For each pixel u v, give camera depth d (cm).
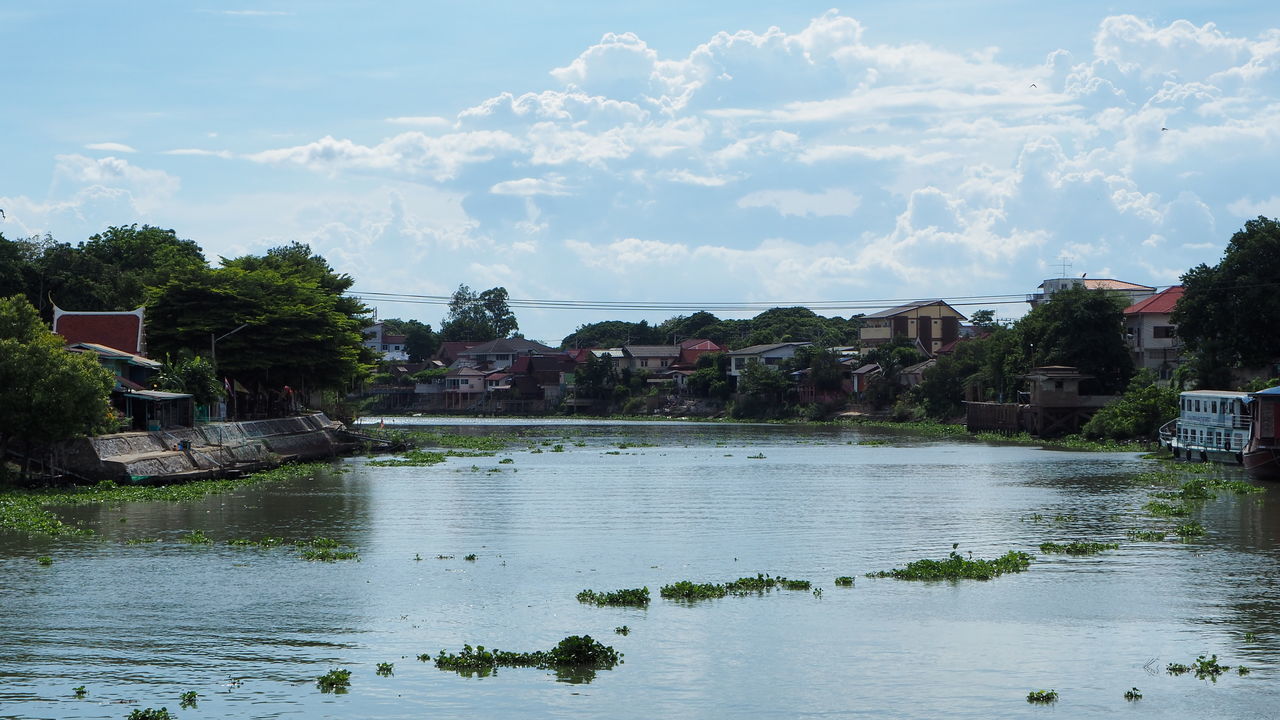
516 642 2809
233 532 4509
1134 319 12519
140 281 9888
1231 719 2269
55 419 5531
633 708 2330
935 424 14500
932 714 2294
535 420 18175
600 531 4612
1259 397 6638
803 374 17838
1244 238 9338
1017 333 13000
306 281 9812
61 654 2686
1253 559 3916
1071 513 5184
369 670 2577
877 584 3494
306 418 9656
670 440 11775
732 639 2831
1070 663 2634
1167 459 8512
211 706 2333
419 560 3900
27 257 9856
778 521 4925
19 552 3972
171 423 7406
